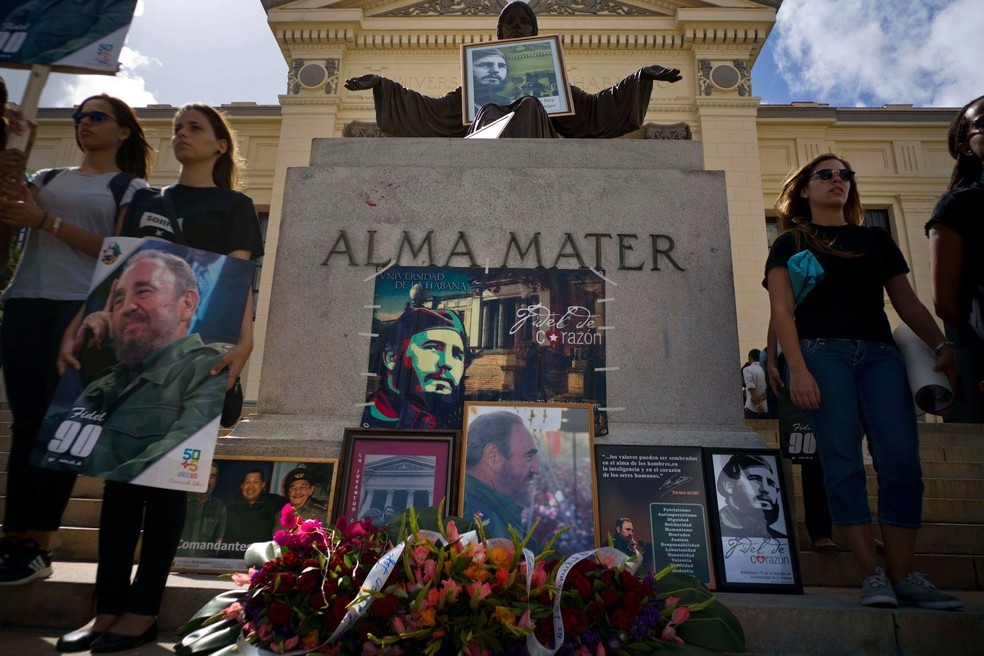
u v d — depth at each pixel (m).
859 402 2.46
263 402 3.02
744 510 2.62
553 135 4.17
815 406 2.42
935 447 5.71
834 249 2.59
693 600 1.89
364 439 2.76
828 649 2.11
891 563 2.33
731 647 1.81
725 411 2.98
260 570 1.83
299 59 17.11
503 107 4.35
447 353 3.04
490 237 3.25
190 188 2.61
